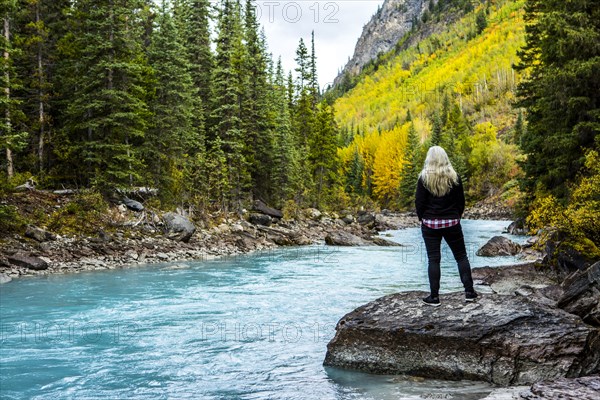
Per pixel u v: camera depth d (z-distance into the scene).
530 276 13.34
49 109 28.78
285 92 62.91
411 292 8.07
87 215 24.00
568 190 20.61
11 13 24.89
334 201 63.03
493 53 199.00
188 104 35.25
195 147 37.97
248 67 44.44
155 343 8.81
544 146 22.98
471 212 80.44
